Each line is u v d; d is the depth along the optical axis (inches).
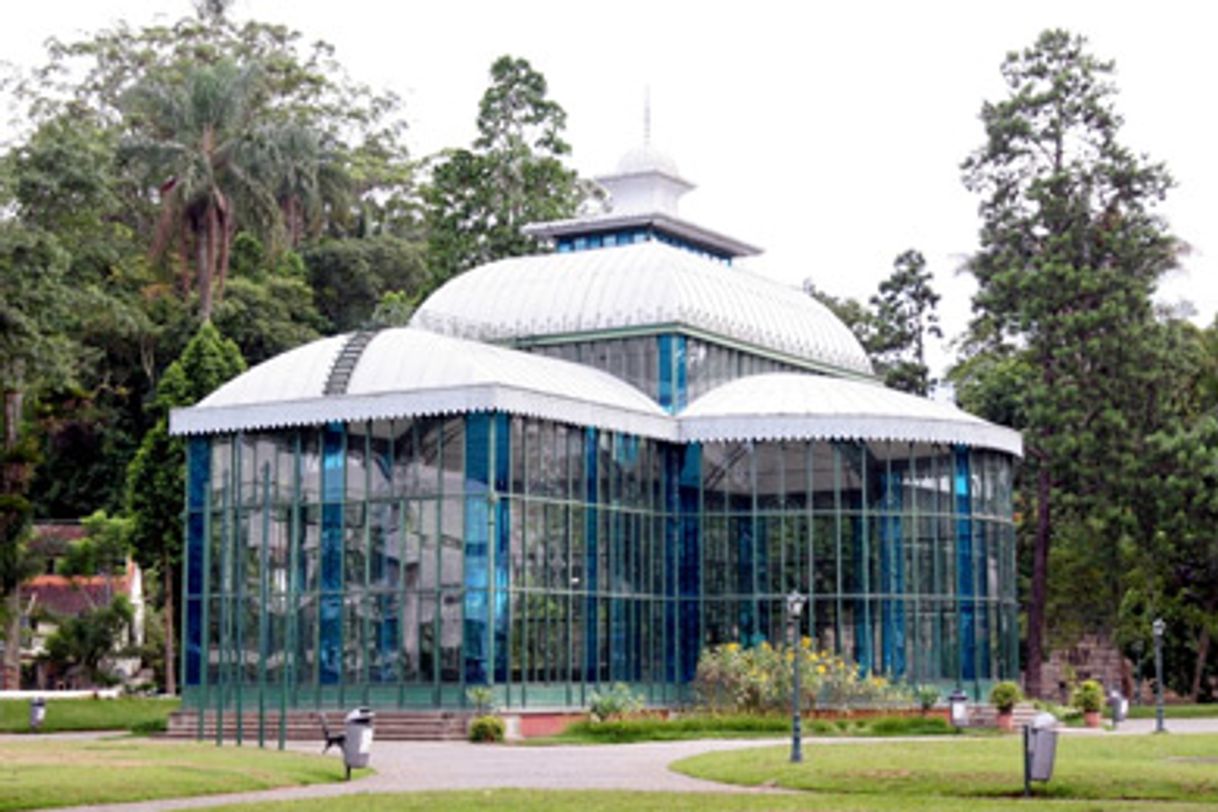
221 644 2249.0
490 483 2108.8
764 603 2393.0
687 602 2423.7
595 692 2242.9
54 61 4707.2
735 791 1274.6
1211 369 3427.7
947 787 1284.4
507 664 2105.1
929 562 2410.2
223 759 1512.1
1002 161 3378.4
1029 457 3307.1
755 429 2397.9
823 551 2380.7
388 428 2185.0
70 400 3622.0
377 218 5054.1
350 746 1423.5
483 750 1817.2
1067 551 3462.1
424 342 2265.0
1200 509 3068.4
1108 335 3171.8
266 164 3801.7
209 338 3038.9
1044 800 1212.5
